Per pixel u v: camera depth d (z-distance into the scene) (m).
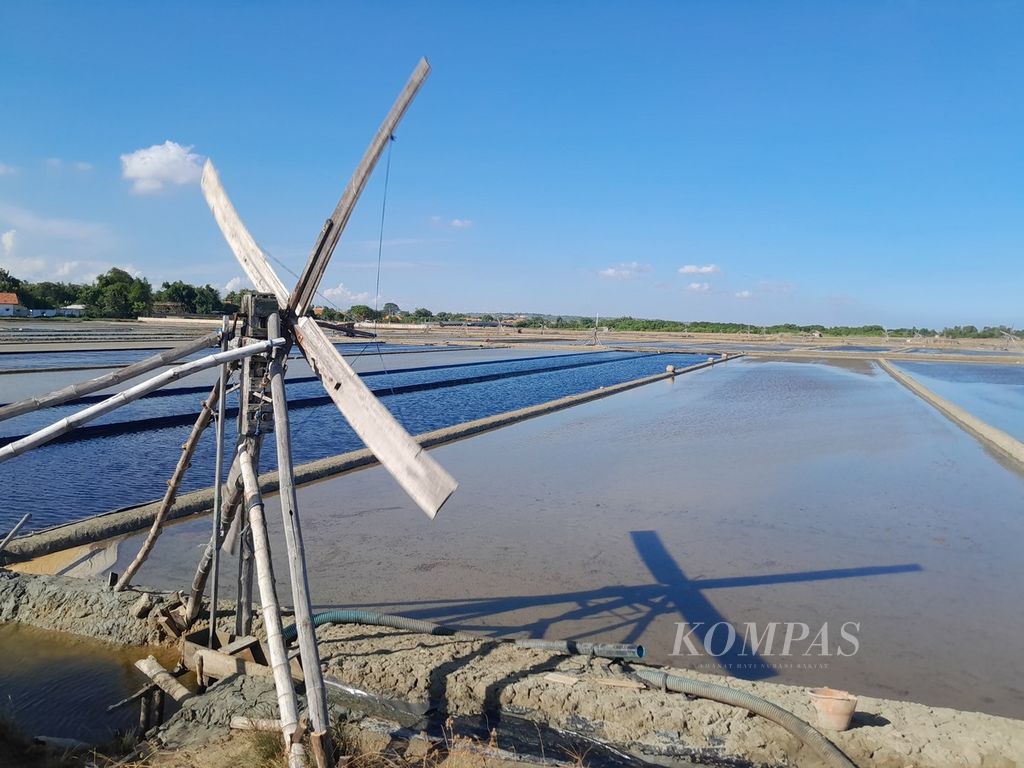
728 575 8.68
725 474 14.30
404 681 5.63
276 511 11.02
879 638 7.02
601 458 15.81
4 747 4.70
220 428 5.69
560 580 8.41
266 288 5.64
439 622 7.17
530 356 50.03
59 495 11.42
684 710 5.26
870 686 6.11
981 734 5.01
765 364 47.03
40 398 4.93
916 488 13.38
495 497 12.27
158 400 21.59
